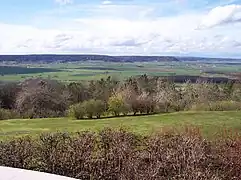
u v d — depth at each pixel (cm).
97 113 2222
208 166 612
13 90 2575
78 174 627
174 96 2522
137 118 1806
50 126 1524
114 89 2528
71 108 2250
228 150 644
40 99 2520
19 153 650
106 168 614
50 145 652
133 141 652
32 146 657
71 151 639
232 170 616
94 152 633
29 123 1739
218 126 1080
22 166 645
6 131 1229
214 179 575
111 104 2272
